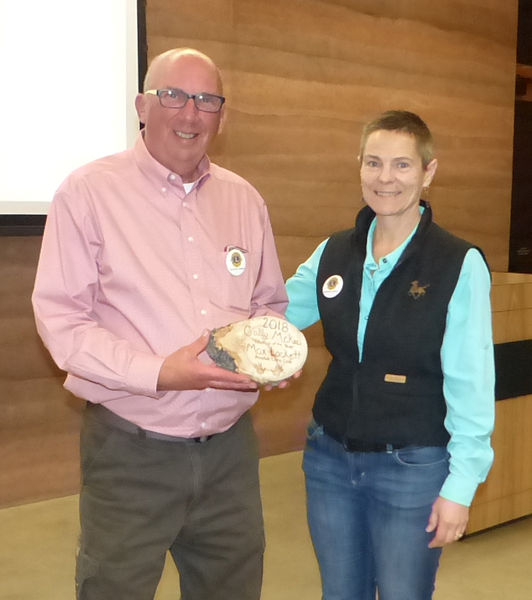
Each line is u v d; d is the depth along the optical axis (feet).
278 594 9.97
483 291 5.83
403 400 5.99
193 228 6.12
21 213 12.14
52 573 10.43
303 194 15.83
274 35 14.98
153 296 5.86
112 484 5.99
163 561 6.18
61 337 5.66
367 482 6.08
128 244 5.87
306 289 6.89
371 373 6.08
